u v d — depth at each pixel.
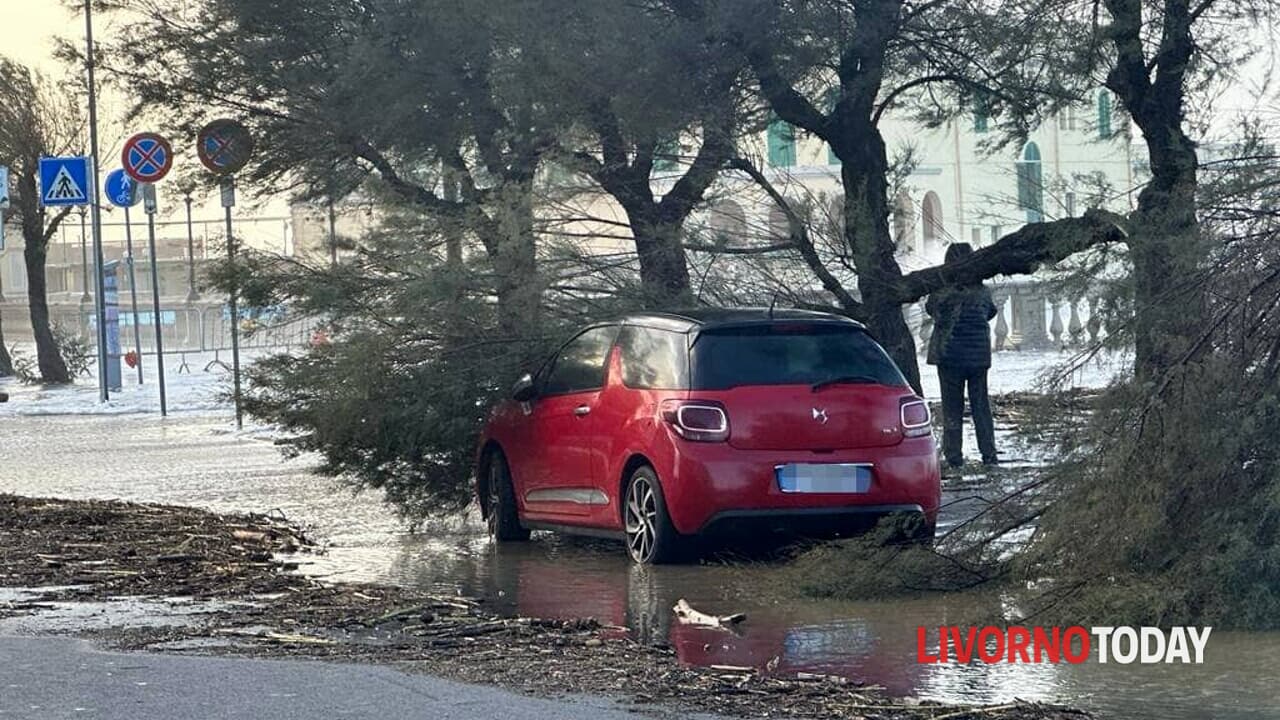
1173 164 11.71
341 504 17.00
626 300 15.57
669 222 15.90
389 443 14.80
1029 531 10.47
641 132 15.49
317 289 15.34
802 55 15.30
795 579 10.82
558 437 13.15
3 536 13.73
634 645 8.83
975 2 15.23
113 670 7.94
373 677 7.78
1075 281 10.52
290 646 8.76
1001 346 40.59
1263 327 9.72
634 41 15.07
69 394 41.03
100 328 37.69
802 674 8.04
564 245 15.66
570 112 15.78
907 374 16.39
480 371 14.91
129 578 11.47
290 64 19.09
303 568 12.34
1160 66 14.09
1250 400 9.55
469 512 16.30
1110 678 7.99
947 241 16.61
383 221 15.79
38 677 7.78
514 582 11.52
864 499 11.86
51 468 21.81
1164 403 9.65
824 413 11.89
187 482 19.42
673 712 7.11
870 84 15.73
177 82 20.55
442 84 16.78
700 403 11.86
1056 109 15.44
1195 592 9.33
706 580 11.43
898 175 16.45
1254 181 10.09
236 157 20.05
